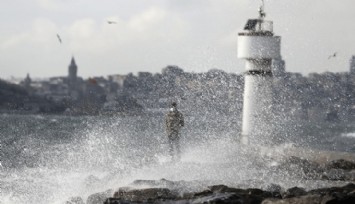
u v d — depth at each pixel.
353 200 31.56
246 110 73.38
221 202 31.52
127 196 35.38
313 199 31.02
